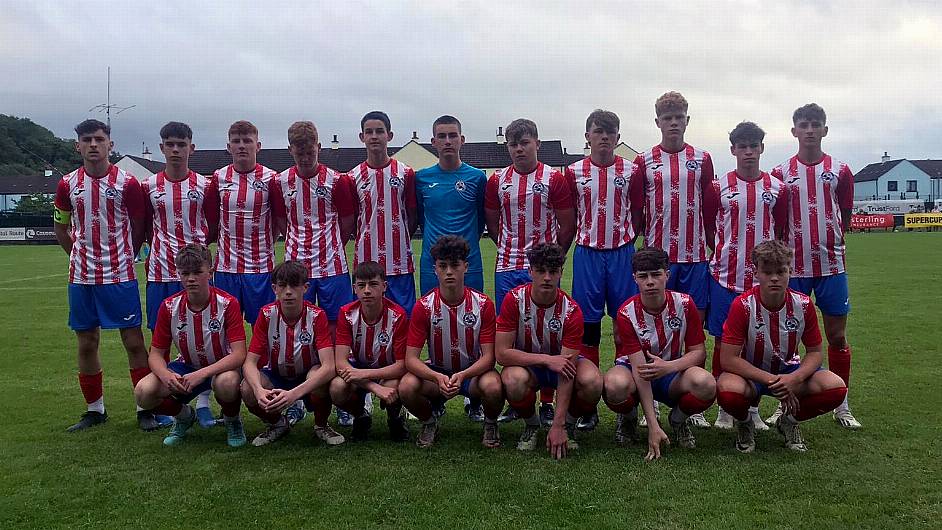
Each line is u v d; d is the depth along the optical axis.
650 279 3.70
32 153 82.50
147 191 4.67
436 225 4.89
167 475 3.40
